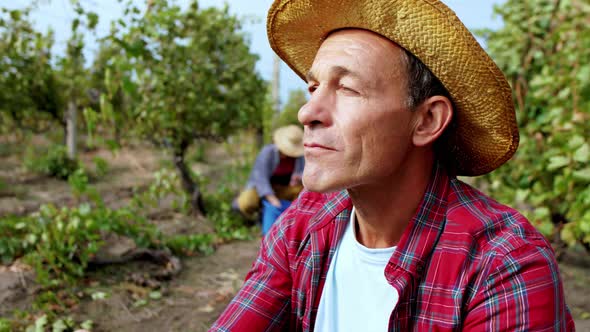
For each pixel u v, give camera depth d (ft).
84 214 13.03
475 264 2.93
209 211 19.92
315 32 3.45
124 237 13.97
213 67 18.54
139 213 18.56
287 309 3.82
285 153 15.17
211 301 11.14
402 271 3.14
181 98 17.76
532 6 11.58
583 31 10.18
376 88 2.91
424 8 2.77
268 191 15.10
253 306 3.76
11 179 24.09
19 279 10.94
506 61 11.94
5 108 23.81
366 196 3.28
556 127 9.79
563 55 10.86
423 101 3.05
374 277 3.38
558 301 2.82
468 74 2.91
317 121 3.00
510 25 12.14
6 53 22.49
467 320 2.92
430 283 3.07
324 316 3.61
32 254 11.66
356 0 2.90
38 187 23.24
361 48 2.94
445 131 3.43
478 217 3.09
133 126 18.53
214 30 18.60
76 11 14.96
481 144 3.40
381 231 3.39
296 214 3.86
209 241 15.70
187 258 14.37
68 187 23.89
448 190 3.32
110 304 10.55
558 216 11.32
